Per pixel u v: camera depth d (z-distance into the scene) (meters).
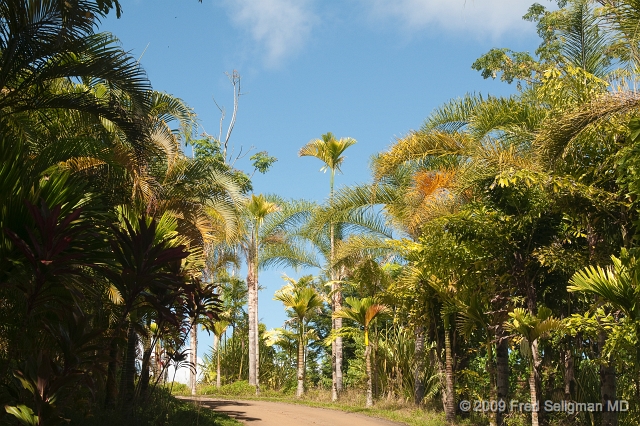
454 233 11.82
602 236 10.85
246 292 30.06
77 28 7.86
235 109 33.66
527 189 11.17
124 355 10.97
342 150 24.03
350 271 20.34
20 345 6.99
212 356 28.61
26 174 6.54
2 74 7.66
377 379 20.38
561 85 11.13
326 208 18.08
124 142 11.31
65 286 5.98
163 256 6.86
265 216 25.39
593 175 10.48
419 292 14.96
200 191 13.37
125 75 8.41
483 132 13.76
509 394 14.31
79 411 8.74
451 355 15.49
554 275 12.07
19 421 6.07
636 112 8.95
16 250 5.84
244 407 16.28
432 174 15.52
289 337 26.80
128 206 10.45
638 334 8.61
